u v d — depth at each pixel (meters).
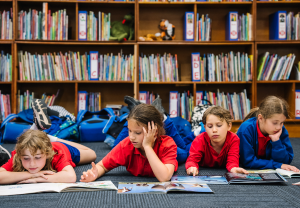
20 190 1.04
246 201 0.96
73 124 2.62
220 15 3.29
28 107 2.95
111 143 2.26
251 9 3.07
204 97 3.09
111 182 1.17
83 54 3.26
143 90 3.30
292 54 3.12
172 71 3.05
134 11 3.27
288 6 3.28
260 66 3.09
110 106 3.04
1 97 2.92
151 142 1.18
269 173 1.29
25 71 2.96
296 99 3.07
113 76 3.04
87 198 0.98
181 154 1.66
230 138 1.42
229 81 3.02
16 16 2.92
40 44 3.10
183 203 0.93
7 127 2.55
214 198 0.99
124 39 3.01
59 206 0.90
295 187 1.13
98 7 3.24
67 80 2.99
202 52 3.33
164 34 3.18
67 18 2.99
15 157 1.17
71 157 1.45
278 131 1.43
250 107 3.05
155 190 1.05
